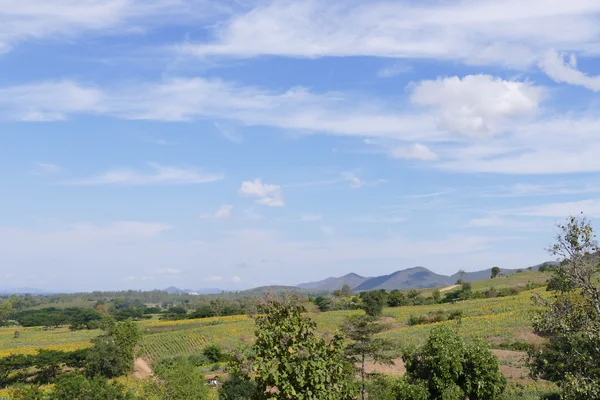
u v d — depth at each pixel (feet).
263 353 37.55
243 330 335.47
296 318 38.73
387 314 363.56
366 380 133.18
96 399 89.40
